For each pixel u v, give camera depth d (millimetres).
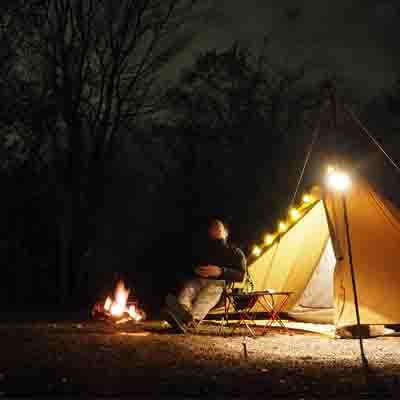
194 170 22578
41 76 19062
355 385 5316
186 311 9383
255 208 21844
